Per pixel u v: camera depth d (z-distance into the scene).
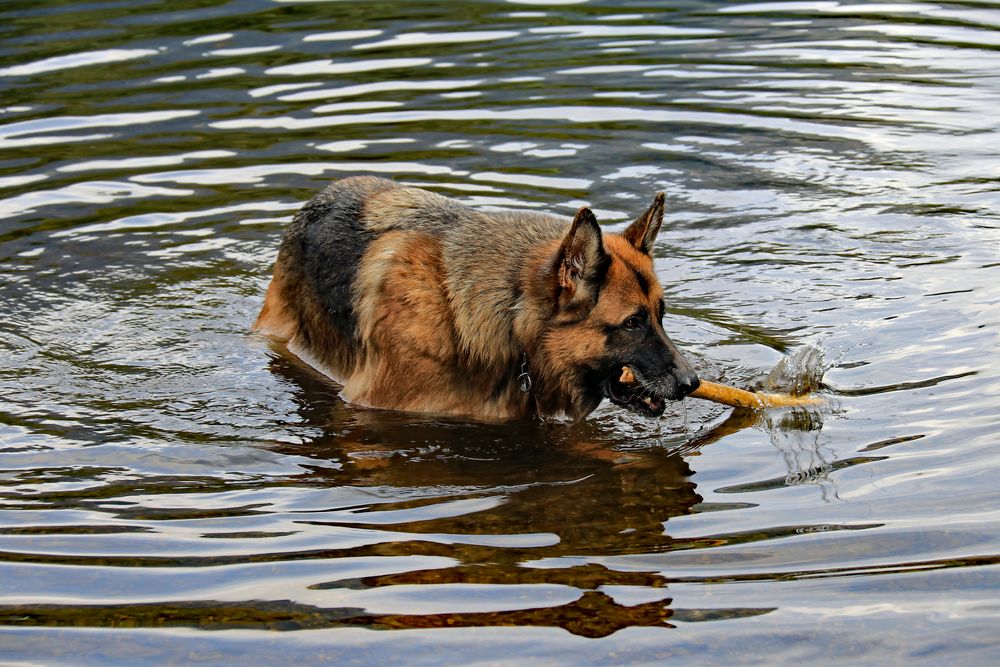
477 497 9.27
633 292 10.66
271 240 15.12
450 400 11.26
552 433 10.78
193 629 7.27
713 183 16.38
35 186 16.36
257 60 21.36
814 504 8.84
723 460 9.84
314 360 12.35
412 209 11.80
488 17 24.41
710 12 24.89
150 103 19.17
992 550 7.98
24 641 7.14
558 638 7.12
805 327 12.45
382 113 18.91
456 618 7.37
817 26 23.73
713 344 12.19
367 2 25.59
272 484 9.51
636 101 19.42
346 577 7.90
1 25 23.25
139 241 15.02
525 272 10.98
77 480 9.48
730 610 7.39
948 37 22.77
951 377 10.99
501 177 16.44
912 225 14.98
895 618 7.23
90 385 11.48
